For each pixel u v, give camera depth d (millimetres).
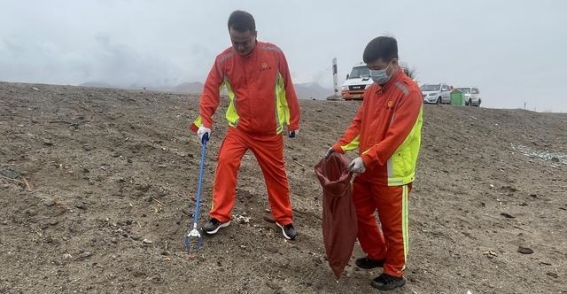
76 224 3877
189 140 6988
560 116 23234
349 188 3744
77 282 3273
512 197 8453
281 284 3811
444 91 27641
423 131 12930
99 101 7754
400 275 4027
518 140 15688
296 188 6434
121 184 4723
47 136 5469
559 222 7016
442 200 7590
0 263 3299
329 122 11500
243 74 4160
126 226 4059
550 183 10000
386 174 3799
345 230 3756
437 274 4645
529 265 5258
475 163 11016
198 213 4238
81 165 4895
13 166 4531
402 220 3891
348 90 21891
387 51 3639
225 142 4348
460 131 14492
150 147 5977
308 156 8305
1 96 6715
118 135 6109
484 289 4492
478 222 6719
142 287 3369
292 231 4574
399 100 3688
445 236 5836
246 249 4164
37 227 3750
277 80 4270
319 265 4242
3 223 3697
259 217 4914
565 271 5191
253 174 6340
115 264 3523
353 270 4320
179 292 3426
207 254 3941
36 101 6844
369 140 3865
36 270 3312
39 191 4242
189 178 5414
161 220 4250
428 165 9914
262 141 4340
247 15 3910
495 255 5402
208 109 4203
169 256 3768
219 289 3547
